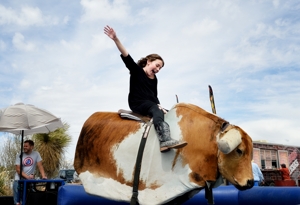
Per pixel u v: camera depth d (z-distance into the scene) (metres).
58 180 4.55
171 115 2.85
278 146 13.14
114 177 2.81
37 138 10.96
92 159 2.97
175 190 2.59
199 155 2.62
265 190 3.56
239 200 3.81
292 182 9.84
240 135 2.53
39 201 4.55
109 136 2.95
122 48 2.99
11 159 12.74
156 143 2.74
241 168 2.54
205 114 2.75
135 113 3.02
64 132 11.30
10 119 4.90
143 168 2.71
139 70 3.06
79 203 3.58
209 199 2.67
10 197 5.34
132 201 2.65
